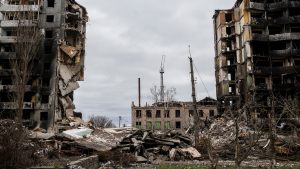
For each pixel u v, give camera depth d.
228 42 47.09
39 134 18.33
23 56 29.11
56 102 38.19
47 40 39.94
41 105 37.66
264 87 38.34
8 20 39.38
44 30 40.22
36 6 40.03
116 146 17.95
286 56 39.03
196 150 20.11
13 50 37.59
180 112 54.94
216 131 32.94
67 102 40.16
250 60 40.47
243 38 42.97
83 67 43.47
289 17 39.56
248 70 40.09
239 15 45.69
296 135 18.70
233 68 45.78
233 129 31.17
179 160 18.64
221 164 16.67
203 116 53.59
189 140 24.02
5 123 10.09
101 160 15.91
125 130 23.41
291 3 40.06
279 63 41.91
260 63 41.84
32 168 8.98
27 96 38.75
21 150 9.86
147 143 20.50
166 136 22.94
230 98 44.28
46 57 39.41
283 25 40.72
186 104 56.62
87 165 12.91
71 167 10.68
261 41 40.25
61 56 40.19
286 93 36.16
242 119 35.16
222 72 45.81
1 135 9.38
